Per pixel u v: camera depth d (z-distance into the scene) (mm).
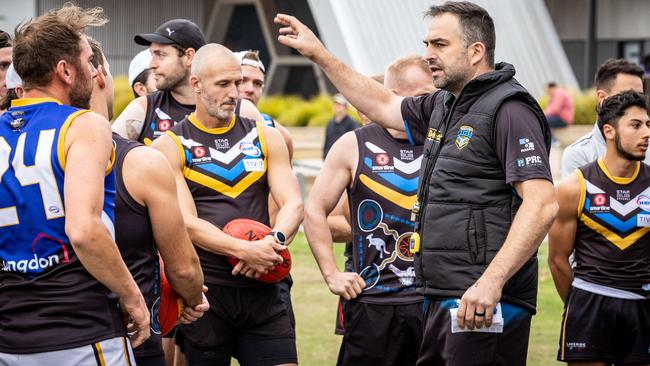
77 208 4324
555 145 27938
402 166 6781
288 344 6734
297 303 12094
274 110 35719
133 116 7535
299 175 15922
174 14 46156
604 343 6867
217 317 6578
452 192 5535
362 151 6840
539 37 36844
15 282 4492
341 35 32594
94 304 4523
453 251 5516
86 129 4461
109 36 44812
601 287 6820
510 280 5562
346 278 6758
